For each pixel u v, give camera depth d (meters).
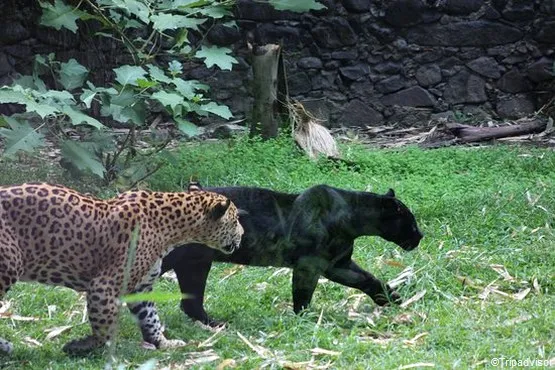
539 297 10.35
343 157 17.19
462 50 23.31
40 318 9.88
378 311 10.11
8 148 12.85
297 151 17.11
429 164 16.77
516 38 23.27
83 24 22.31
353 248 11.12
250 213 9.74
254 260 9.84
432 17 23.23
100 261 8.55
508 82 23.33
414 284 10.77
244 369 8.34
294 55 23.39
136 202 8.68
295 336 9.25
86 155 13.62
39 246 8.39
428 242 12.32
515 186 14.90
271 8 23.17
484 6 23.25
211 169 15.73
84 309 10.11
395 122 23.31
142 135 20.80
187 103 13.48
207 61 14.11
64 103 12.79
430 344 9.00
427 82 23.36
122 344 9.01
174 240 8.89
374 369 8.20
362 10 23.30
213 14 14.48
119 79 13.67
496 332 9.23
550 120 21.08
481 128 20.64
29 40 22.58
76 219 8.45
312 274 9.83
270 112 17.92
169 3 14.73
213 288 10.86
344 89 23.41
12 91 12.00
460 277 10.96
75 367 8.38
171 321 9.74
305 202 9.83
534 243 12.20
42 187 8.48
